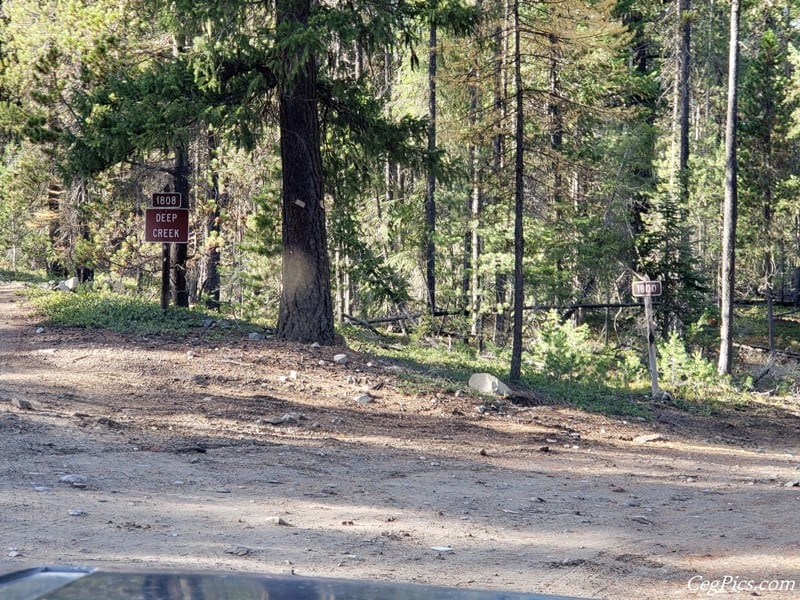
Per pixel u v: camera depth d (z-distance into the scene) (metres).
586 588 6.27
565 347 21.19
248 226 24.78
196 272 29.80
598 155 30.19
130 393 13.95
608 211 31.08
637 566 7.04
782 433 19.08
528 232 29.47
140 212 28.89
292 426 13.08
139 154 17.28
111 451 10.05
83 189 27.53
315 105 18.28
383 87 35.47
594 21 18.64
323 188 18.64
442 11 17.36
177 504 7.92
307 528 7.45
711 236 47.28
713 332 39.94
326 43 16.58
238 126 17.97
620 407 18.78
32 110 22.61
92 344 17.16
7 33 22.86
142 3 19.84
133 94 17.50
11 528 6.54
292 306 18.56
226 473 9.59
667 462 13.65
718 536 8.32
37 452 9.48
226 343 17.73
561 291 31.23
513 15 19.23
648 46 39.84
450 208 31.14
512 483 10.63
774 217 43.56
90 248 28.34
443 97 30.75
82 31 20.94
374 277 25.75
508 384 18.86
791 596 6.26
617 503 9.80
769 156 42.94
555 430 15.56
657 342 26.23
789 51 47.78
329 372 16.61
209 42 16.69
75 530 6.63
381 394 15.92
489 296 33.94
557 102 19.61
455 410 15.66
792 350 45.31
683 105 36.53
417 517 8.30
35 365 15.35
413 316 31.30
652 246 32.31
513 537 7.77
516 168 19.55
